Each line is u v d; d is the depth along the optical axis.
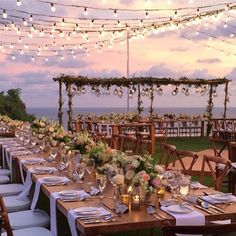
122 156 3.70
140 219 3.02
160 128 16.23
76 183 4.19
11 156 6.40
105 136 11.67
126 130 14.12
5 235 3.59
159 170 3.51
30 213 4.31
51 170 4.82
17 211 4.66
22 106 20.12
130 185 3.33
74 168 4.54
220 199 3.47
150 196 3.39
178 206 3.28
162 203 3.33
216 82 17.20
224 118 17.30
